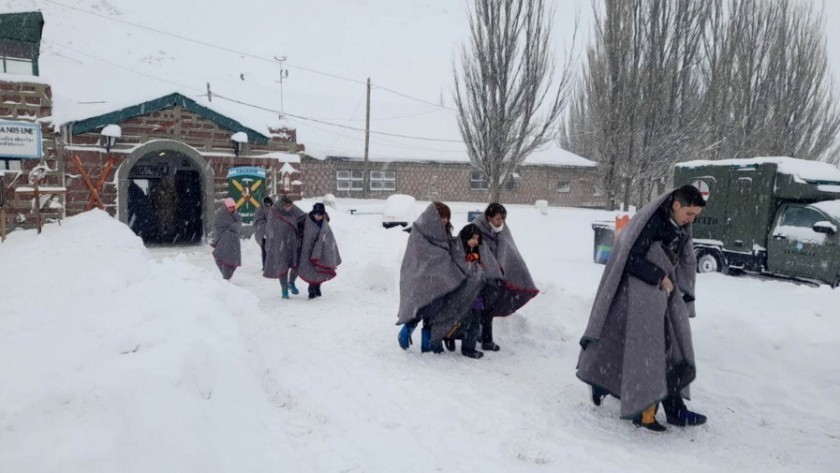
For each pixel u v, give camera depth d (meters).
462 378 5.31
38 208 11.76
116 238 10.26
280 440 3.63
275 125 18.06
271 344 5.80
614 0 26.31
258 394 4.14
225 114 16.72
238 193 16.94
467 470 3.46
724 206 11.77
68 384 3.07
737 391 4.79
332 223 14.87
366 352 6.16
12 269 7.52
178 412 3.09
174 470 2.65
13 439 2.62
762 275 11.44
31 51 13.73
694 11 25.97
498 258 6.10
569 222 21.88
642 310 4.04
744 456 3.73
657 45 26.06
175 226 19.44
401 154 34.31
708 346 5.31
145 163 18.44
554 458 3.64
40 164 13.20
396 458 3.58
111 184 15.06
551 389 5.03
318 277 9.27
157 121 15.82
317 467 3.38
